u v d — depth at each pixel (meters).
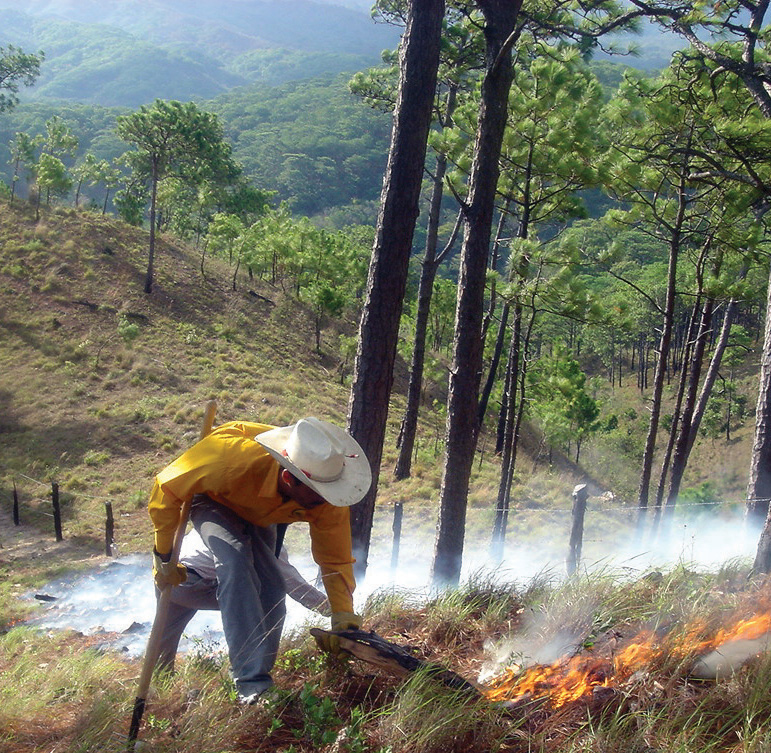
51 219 40.69
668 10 10.21
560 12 10.85
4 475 23.47
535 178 18.12
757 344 62.34
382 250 7.93
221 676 3.72
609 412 61.28
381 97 26.62
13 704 3.69
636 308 54.56
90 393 29.31
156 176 38.56
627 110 14.77
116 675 4.32
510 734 3.23
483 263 10.16
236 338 36.12
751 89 10.40
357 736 3.15
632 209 16.98
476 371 10.33
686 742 2.98
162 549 3.70
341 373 36.34
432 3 7.87
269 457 3.73
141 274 38.84
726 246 16.72
